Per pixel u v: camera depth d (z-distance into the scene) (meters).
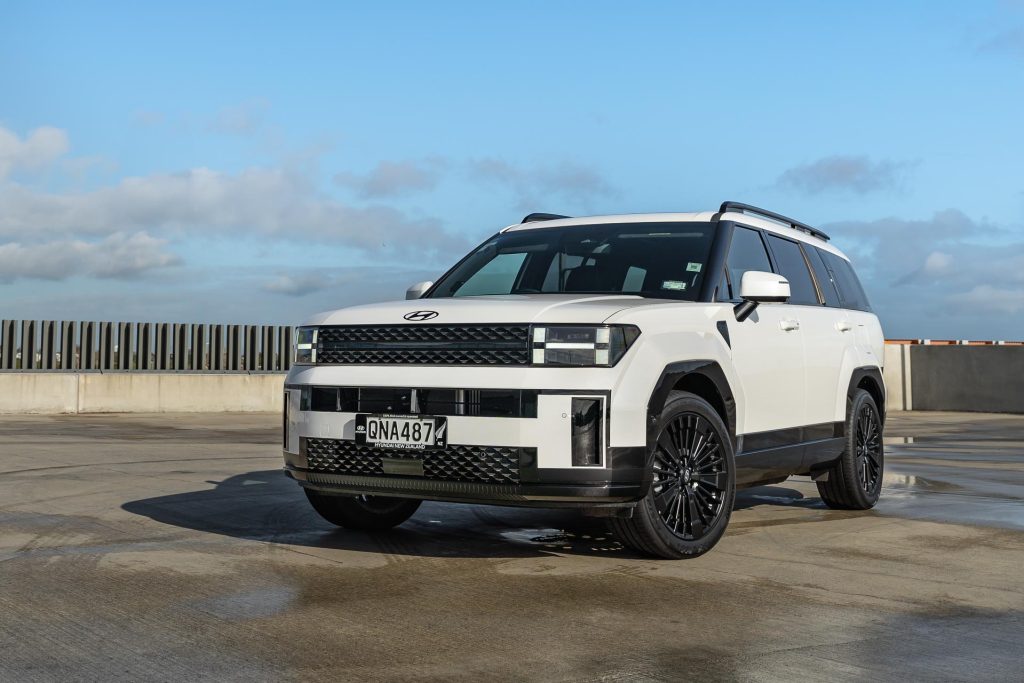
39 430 13.46
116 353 19.47
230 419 17.14
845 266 7.16
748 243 5.77
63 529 5.36
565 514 6.08
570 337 4.30
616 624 3.53
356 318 4.73
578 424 4.26
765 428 5.44
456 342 4.44
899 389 25.28
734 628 3.49
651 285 5.31
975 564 4.67
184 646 3.21
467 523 5.72
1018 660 3.15
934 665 3.08
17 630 3.38
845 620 3.62
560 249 5.82
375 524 5.44
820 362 6.10
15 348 18.50
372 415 4.52
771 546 5.11
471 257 6.21
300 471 4.79
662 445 4.61
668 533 4.60
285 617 3.57
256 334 20.92
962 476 8.86
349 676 2.92
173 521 5.65
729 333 5.13
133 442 11.53
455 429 4.34
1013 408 23.83
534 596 3.94
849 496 6.44
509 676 2.94
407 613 3.65
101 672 2.94
